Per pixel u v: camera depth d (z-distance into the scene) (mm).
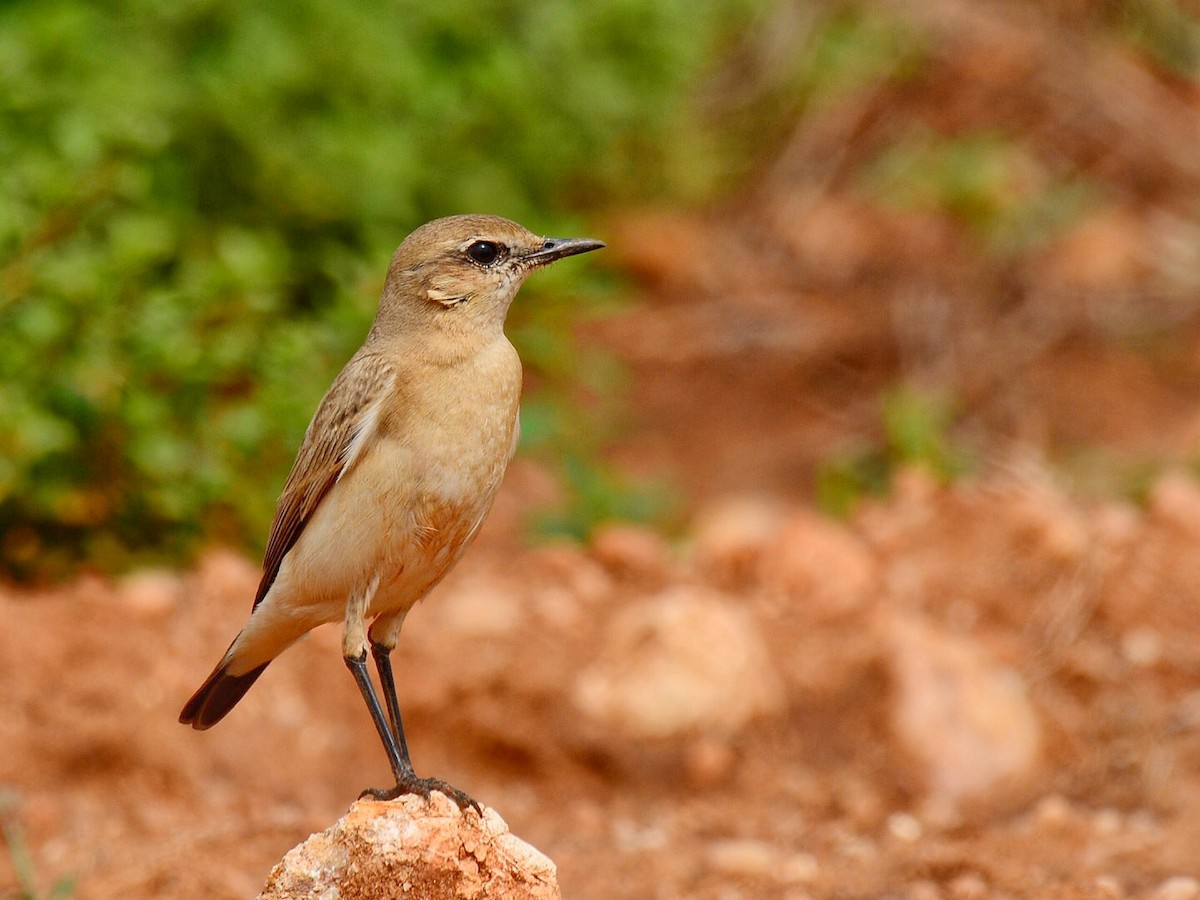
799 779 13023
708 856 11945
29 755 12562
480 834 8758
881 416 19328
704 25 23234
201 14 17906
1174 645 14273
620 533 15648
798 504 18156
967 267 21844
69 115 15344
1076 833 12219
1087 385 19906
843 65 24516
